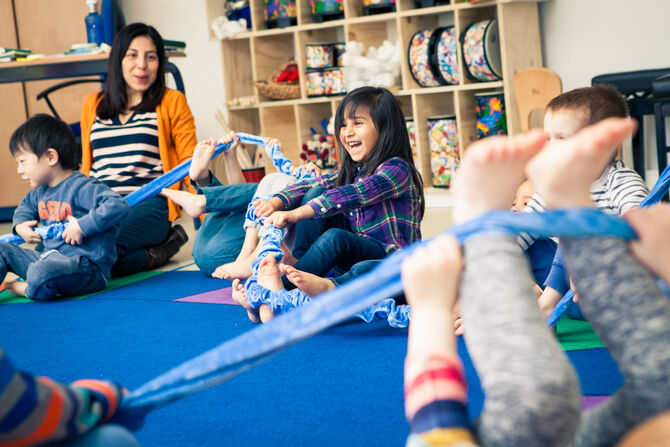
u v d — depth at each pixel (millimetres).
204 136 4094
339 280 1453
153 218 2354
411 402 484
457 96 3037
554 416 437
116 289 2057
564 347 1190
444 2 3131
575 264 506
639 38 2992
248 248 1880
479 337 469
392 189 1618
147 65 2463
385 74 3215
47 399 543
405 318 1377
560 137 1334
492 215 502
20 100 3879
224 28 3588
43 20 3941
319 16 3451
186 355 1319
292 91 3479
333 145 3383
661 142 2547
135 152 2449
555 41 3141
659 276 501
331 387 1081
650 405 476
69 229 1954
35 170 2027
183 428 958
